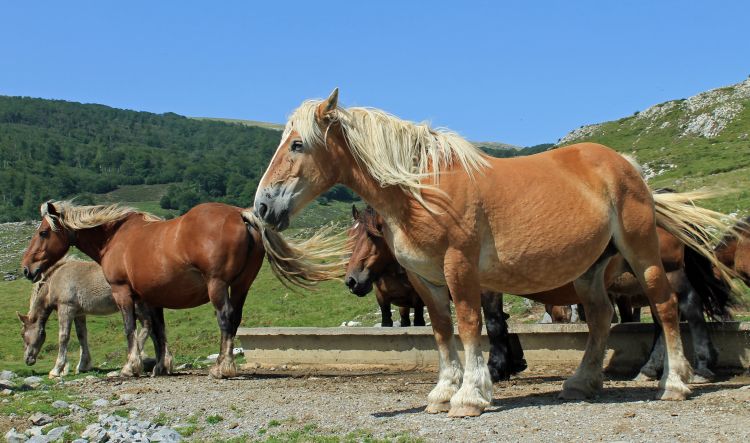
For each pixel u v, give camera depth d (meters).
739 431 5.40
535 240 6.69
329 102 6.66
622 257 7.73
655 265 7.20
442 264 6.63
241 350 16.66
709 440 5.23
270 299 24.67
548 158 7.17
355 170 6.80
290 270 11.34
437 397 6.87
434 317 7.05
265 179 6.67
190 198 117.56
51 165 147.88
